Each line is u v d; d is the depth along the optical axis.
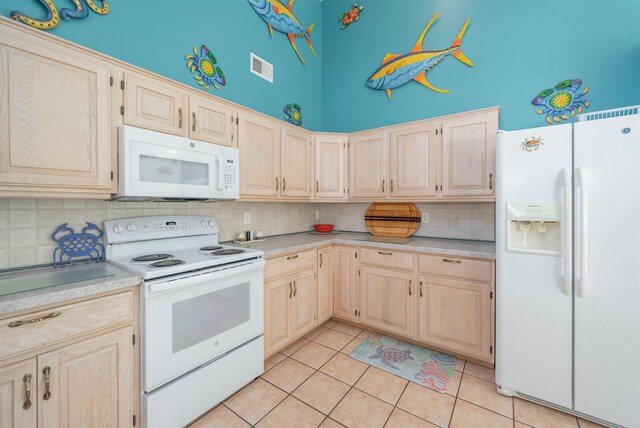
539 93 2.21
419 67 2.79
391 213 2.90
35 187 1.18
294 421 1.50
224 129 1.96
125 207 1.75
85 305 1.14
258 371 1.85
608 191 1.38
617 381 1.38
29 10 1.41
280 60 2.96
